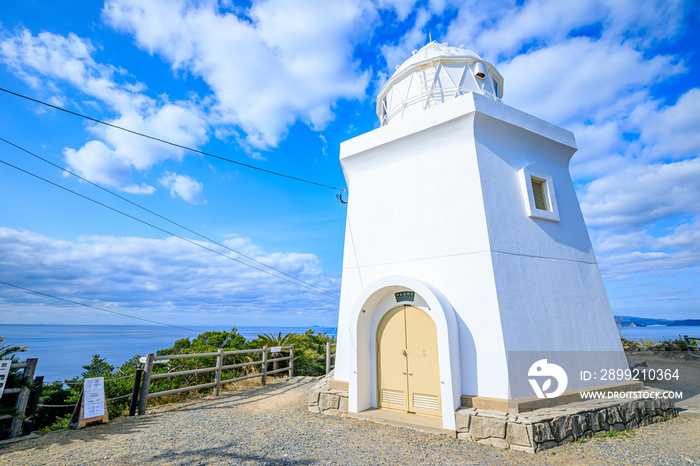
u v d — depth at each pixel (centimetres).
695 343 1723
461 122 780
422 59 997
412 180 845
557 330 729
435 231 780
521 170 817
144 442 601
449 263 743
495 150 800
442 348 660
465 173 767
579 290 812
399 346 771
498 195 763
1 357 652
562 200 888
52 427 704
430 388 714
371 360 806
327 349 1351
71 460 519
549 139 880
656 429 670
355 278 888
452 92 945
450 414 628
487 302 677
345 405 769
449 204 774
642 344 2003
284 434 645
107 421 720
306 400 926
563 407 634
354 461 516
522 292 711
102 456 535
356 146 941
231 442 600
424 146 841
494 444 570
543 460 512
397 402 754
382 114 1154
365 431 659
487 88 997
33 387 673
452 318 692
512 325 667
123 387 902
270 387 1116
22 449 567
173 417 771
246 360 1304
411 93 996
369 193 919
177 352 1268
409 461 514
